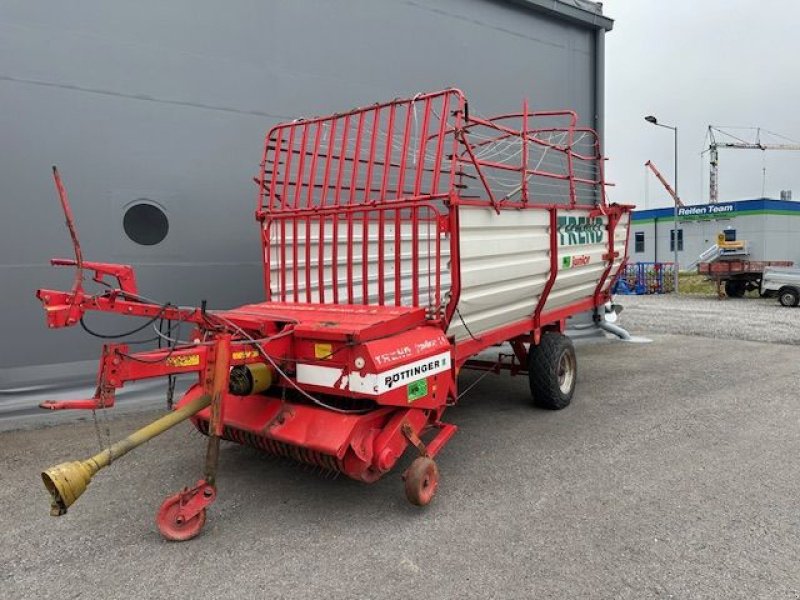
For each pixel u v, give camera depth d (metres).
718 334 11.59
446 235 4.22
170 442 5.11
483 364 6.35
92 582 2.99
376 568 3.09
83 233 6.02
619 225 6.71
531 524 3.56
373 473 3.65
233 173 6.80
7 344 5.73
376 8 7.79
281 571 3.07
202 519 3.45
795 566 3.08
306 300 4.81
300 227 4.89
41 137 5.77
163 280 6.45
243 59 6.78
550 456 4.73
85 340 6.12
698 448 4.89
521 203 4.92
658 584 2.92
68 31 5.82
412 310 4.11
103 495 4.04
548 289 5.53
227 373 3.44
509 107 9.46
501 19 9.27
